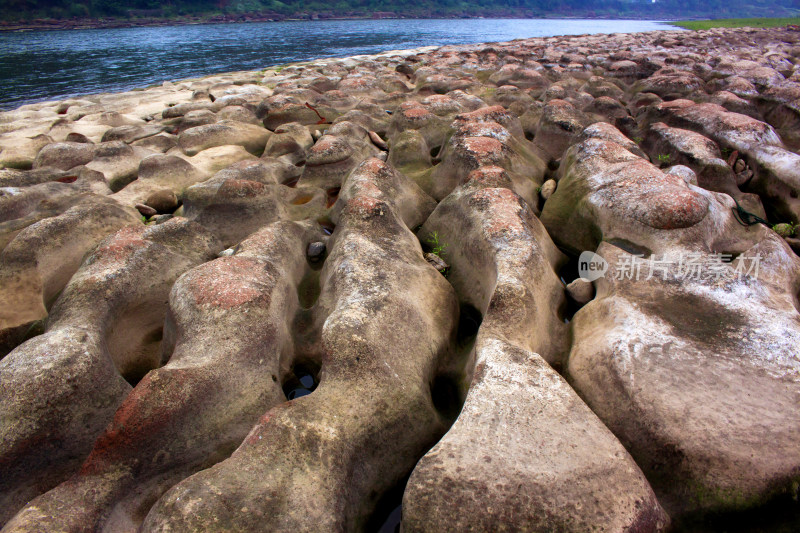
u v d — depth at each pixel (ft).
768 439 13.07
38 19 229.45
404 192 30.30
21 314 22.20
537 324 18.01
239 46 165.27
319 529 11.94
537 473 11.86
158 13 274.77
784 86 50.39
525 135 47.01
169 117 56.90
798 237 28.35
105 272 20.26
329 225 30.78
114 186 37.42
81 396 15.62
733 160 34.91
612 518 11.10
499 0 486.38
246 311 17.57
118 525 13.07
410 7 395.34
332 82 68.49
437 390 18.16
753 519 12.59
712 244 22.49
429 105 49.90
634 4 627.05
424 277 21.42
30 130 50.93
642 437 14.16
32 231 24.39
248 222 29.78
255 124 51.78
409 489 11.93
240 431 15.44
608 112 48.14
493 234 21.94
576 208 27.35
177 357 16.43
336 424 14.19
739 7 590.14
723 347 15.42
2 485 14.29
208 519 11.34
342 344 16.06
